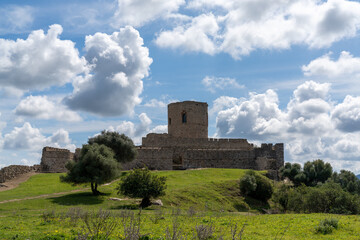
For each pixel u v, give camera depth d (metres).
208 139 88.44
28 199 42.69
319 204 42.62
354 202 41.94
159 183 42.22
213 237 18.70
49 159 71.94
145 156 75.25
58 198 43.75
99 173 46.97
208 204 48.62
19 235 19.20
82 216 25.64
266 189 57.34
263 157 82.00
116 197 46.62
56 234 18.80
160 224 24.55
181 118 91.62
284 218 29.73
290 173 79.88
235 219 28.88
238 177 66.94
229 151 83.19
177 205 45.09
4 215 31.73
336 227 24.39
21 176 63.97
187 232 20.95
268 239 20.33
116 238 17.23
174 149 79.94
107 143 64.62
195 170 71.25
